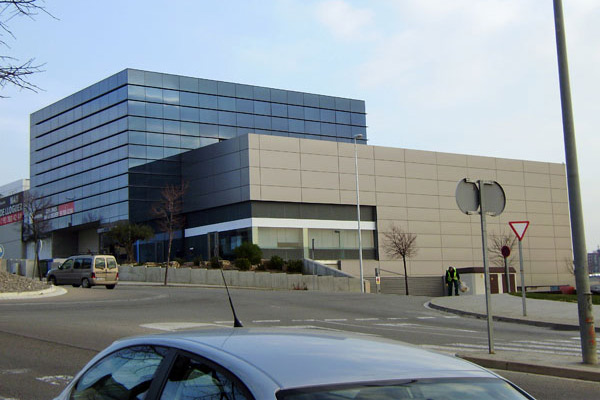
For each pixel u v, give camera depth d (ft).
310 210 193.57
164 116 213.46
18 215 265.34
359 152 204.54
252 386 9.24
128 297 100.94
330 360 10.09
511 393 10.12
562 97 40.86
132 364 12.42
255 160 186.09
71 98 235.20
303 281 149.07
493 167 229.66
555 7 41.37
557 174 244.63
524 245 230.89
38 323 59.93
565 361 39.83
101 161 216.54
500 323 74.08
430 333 60.75
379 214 204.85
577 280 39.11
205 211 200.34
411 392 9.34
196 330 13.35
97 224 221.05
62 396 13.99
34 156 254.68
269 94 239.30
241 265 164.45
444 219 216.54
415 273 208.03
